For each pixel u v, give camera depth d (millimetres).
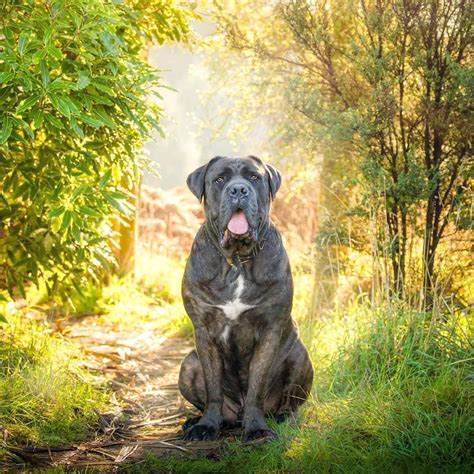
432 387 4078
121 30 4629
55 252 4727
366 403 4066
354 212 4965
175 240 8328
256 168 4051
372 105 4828
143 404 4484
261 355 4070
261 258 4012
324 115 4926
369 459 3725
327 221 5227
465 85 4645
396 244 4891
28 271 4805
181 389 4246
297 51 5457
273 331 4062
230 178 4012
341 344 4609
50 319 5613
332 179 5551
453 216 4867
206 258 4031
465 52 4848
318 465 3729
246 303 4016
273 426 4094
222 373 4160
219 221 3947
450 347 4328
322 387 4383
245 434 4000
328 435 3926
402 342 4406
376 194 4895
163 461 3818
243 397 4230
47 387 4242
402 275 4852
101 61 4230
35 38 4043
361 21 4957
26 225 4695
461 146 4836
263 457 3791
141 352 5238
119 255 6691
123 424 4227
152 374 4891
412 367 4258
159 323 5840
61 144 4508
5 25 4039
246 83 6234
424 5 4746
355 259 5281
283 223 7379
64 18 4074
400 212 5012
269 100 6086
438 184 4859
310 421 4109
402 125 4898
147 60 6125
